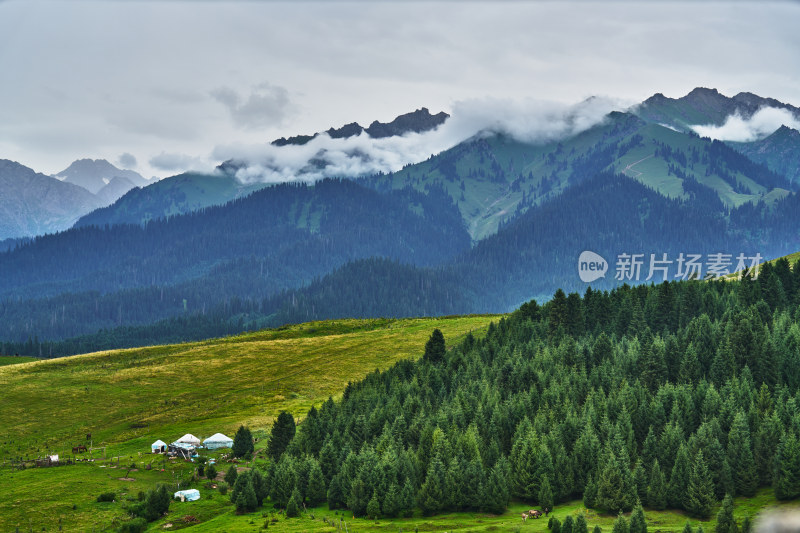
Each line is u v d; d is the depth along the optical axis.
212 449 151.88
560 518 109.69
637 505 97.19
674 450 122.19
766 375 143.00
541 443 127.88
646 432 134.25
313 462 127.19
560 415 139.88
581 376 154.88
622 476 115.06
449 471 120.19
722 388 137.88
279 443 144.50
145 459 142.50
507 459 127.94
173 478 130.12
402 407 152.12
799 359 144.88
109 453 149.12
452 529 105.88
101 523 106.38
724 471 115.50
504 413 142.62
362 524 110.19
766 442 118.62
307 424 145.12
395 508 115.31
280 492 121.31
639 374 155.75
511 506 120.31
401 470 123.62
